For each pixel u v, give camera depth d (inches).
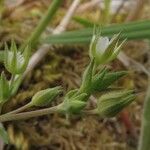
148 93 2.4
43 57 2.6
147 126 2.4
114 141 2.6
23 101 2.4
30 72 2.5
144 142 2.4
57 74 2.6
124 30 2.4
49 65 2.6
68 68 2.7
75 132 2.5
